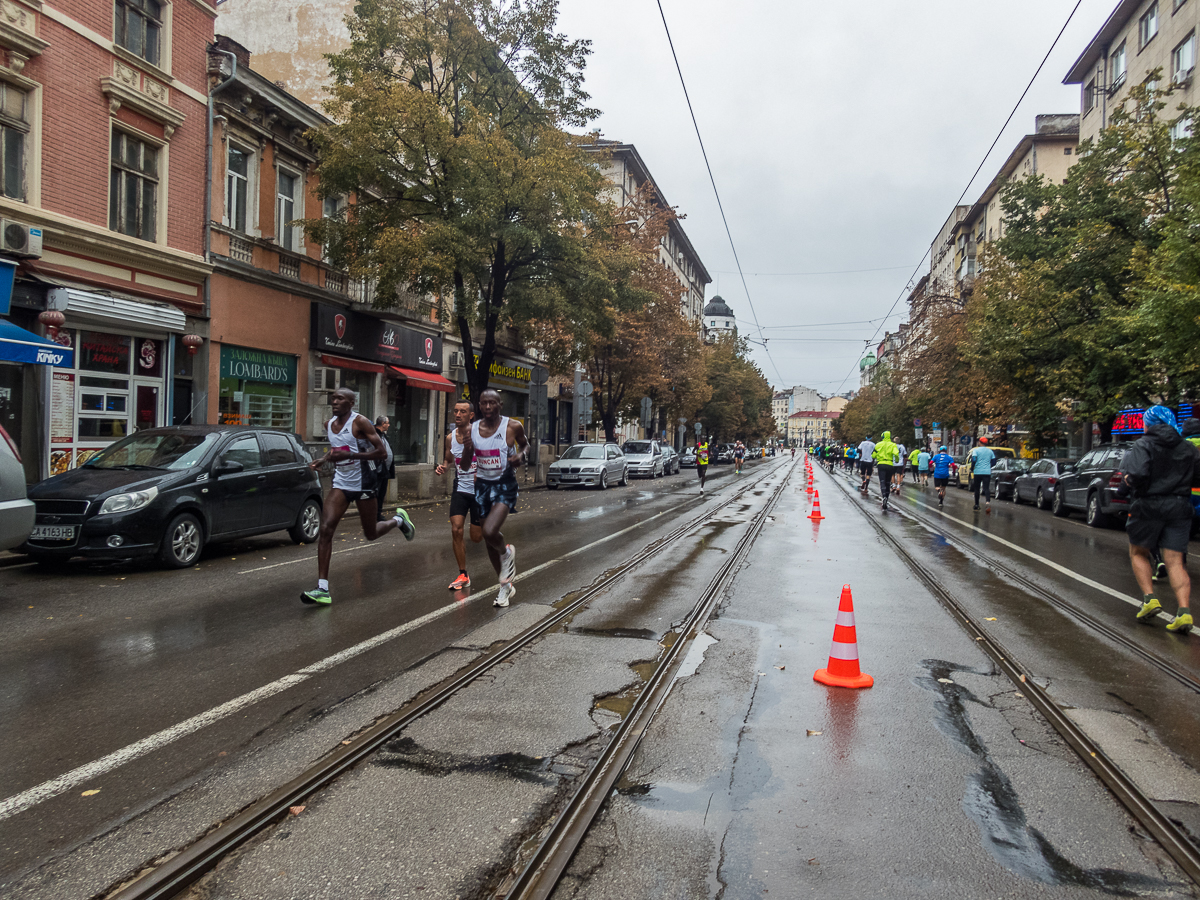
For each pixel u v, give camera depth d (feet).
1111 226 69.36
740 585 28.71
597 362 116.57
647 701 15.79
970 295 123.85
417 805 11.16
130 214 50.98
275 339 64.54
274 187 64.59
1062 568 34.65
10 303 41.42
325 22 84.84
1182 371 52.85
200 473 31.12
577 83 65.10
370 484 24.47
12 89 42.88
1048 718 15.39
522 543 38.93
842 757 13.26
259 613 22.58
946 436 184.96
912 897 9.18
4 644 19.08
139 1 51.03
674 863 9.82
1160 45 94.73
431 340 91.30
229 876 9.31
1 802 11.01
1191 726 15.11
